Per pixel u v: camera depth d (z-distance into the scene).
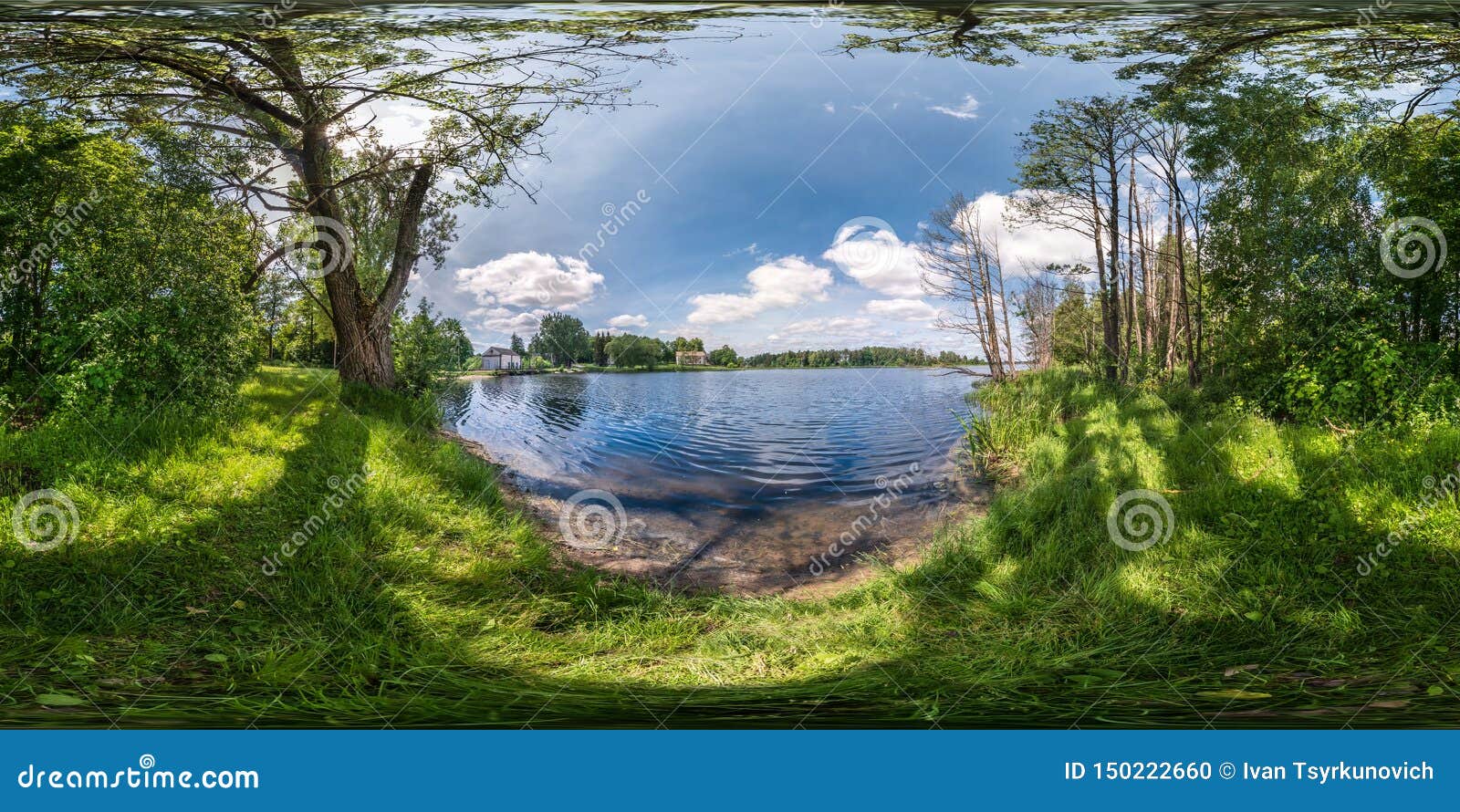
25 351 7.32
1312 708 2.84
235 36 7.35
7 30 6.52
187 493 5.49
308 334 14.45
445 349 13.88
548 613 4.71
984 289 14.78
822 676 3.60
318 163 10.13
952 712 2.88
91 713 2.71
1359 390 7.54
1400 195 8.41
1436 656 3.30
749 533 6.76
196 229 8.05
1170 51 7.66
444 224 11.66
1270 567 4.41
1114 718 2.76
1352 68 7.59
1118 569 4.57
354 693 3.18
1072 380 11.75
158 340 7.19
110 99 8.18
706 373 32.91
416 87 8.88
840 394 18.89
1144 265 12.51
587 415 14.56
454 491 6.64
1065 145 11.73
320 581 4.48
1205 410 8.49
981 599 4.68
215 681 3.22
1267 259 8.67
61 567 4.23
